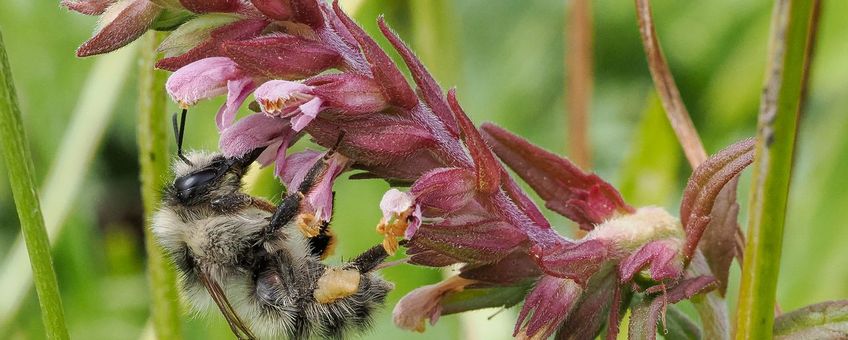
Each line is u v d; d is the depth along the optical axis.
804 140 0.20
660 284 0.16
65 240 0.20
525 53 0.22
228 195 0.17
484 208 0.16
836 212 0.18
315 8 0.16
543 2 0.22
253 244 0.17
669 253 0.16
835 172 0.18
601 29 0.22
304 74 0.15
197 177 0.17
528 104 0.22
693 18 0.21
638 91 0.21
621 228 0.16
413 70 0.16
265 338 0.17
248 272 0.17
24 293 0.19
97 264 0.21
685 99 0.21
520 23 0.22
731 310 0.19
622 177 0.19
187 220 0.17
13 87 0.15
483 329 0.19
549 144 0.21
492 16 0.22
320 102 0.15
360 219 0.20
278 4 0.15
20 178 0.15
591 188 0.16
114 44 0.15
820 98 0.20
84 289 0.20
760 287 0.15
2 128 0.15
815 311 0.16
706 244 0.16
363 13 0.19
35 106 0.21
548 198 0.16
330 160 0.16
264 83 0.15
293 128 0.15
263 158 0.16
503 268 0.16
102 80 0.19
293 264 0.17
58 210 0.19
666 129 0.18
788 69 0.15
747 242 0.15
